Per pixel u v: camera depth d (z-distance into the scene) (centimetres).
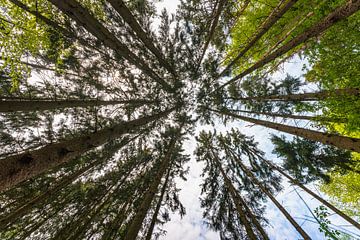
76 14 471
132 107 913
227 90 1001
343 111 408
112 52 768
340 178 905
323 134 511
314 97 632
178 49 932
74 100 631
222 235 850
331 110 431
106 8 695
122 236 692
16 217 545
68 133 627
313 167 788
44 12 529
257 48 956
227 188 970
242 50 834
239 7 779
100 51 719
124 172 890
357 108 384
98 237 734
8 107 452
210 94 1073
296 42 482
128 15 549
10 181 240
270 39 855
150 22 816
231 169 1062
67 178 662
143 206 642
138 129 937
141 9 751
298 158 821
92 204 748
